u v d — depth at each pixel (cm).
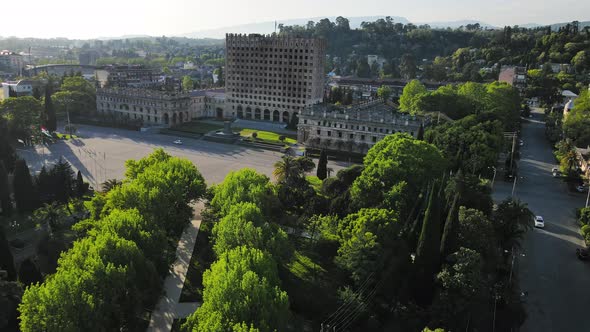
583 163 17238
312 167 15225
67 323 6184
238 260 7719
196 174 12656
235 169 18050
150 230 9075
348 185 14150
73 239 11325
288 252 9269
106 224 8669
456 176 12012
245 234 8894
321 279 9562
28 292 6612
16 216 13200
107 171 17425
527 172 17788
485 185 12625
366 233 8812
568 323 8588
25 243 11562
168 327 7950
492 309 8931
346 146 19775
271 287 7338
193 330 6241
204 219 12269
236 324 6053
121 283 7131
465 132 16750
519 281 9881
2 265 8881
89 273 6962
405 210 11081
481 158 15075
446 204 10000
